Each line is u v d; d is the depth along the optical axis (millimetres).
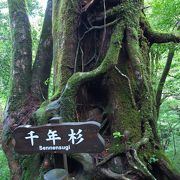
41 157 5078
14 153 5980
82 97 5297
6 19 11211
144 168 4449
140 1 5293
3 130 6512
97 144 3496
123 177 4406
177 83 9797
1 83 11086
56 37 5812
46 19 7348
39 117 4980
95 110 5305
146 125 4941
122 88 5090
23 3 7277
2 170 8859
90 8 5266
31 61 7223
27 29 7227
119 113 5004
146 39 5594
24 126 3721
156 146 4938
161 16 7305
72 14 5348
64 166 3777
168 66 7770
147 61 5531
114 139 4895
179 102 10508
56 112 4902
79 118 5199
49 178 3707
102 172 4551
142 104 5059
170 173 4770
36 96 6945
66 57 5355
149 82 5336
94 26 5277
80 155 4496
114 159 4688
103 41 5246
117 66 5168
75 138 3551
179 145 9242
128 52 5047
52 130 3605
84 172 4469
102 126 5117
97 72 4812
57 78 5477
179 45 7051
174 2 6926
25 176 5223
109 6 5223
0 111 11906
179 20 6953
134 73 5051
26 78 7000
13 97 6809
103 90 5277
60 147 3604
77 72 5105
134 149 4625
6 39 11016
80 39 5418
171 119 9883
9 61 10641
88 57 5457
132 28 5051
